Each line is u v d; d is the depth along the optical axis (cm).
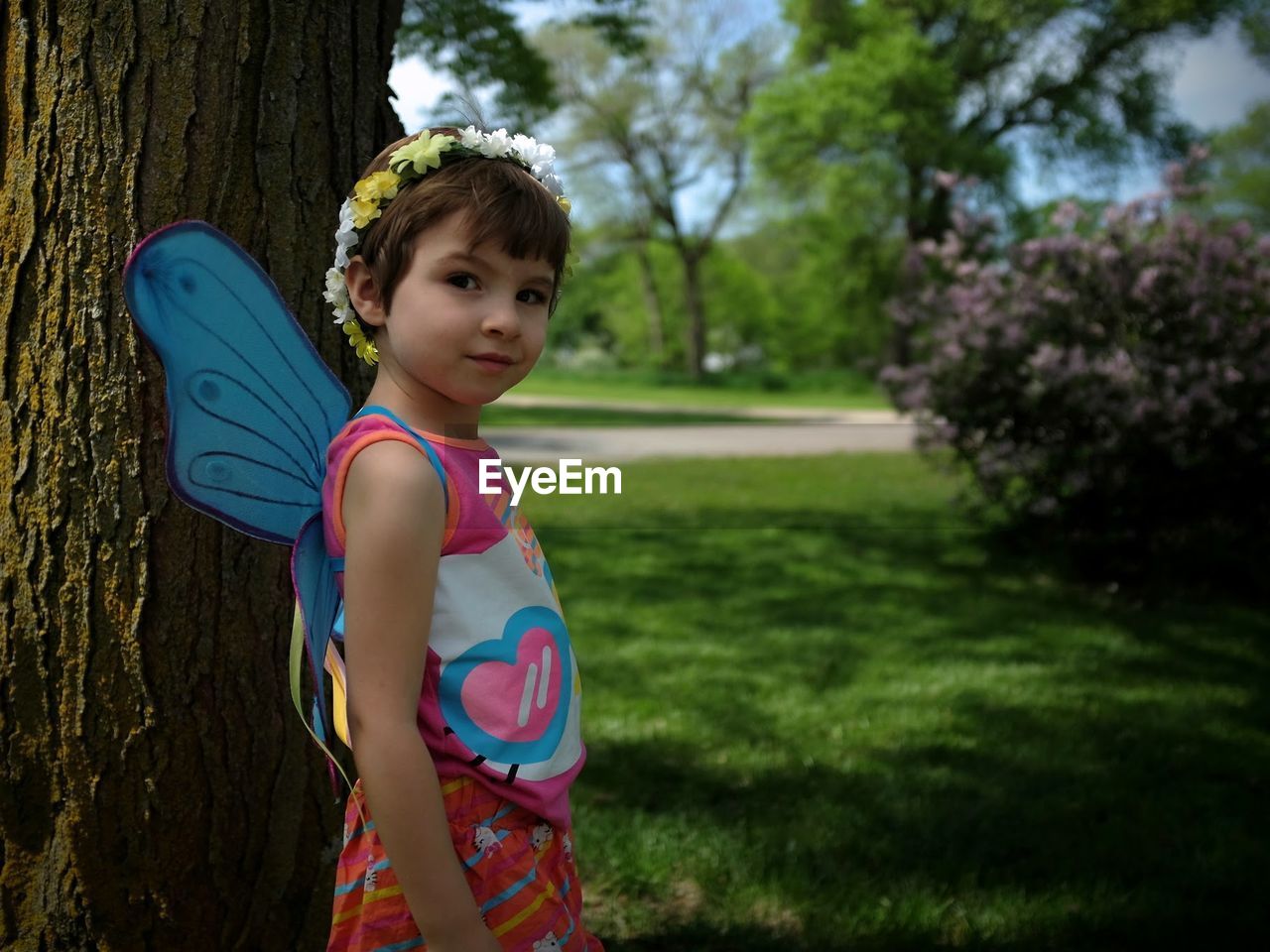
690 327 4009
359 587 109
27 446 159
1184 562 630
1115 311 645
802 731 398
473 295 114
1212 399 589
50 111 156
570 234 123
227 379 126
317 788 181
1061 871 286
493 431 1666
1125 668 482
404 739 107
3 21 157
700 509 962
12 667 160
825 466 1278
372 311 121
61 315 157
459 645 116
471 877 116
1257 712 422
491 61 566
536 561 128
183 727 165
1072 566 663
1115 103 2842
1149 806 328
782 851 295
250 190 165
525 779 119
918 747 381
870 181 2925
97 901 166
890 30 2964
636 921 262
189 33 158
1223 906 268
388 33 189
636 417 2058
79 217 156
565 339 5341
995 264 709
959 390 686
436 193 113
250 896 176
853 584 662
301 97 170
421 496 110
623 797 334
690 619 573
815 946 248
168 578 162
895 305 773
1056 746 383
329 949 123
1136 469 630
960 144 2827
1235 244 644
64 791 162
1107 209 674
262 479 128
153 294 120
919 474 1210
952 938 254
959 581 670
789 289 4344
